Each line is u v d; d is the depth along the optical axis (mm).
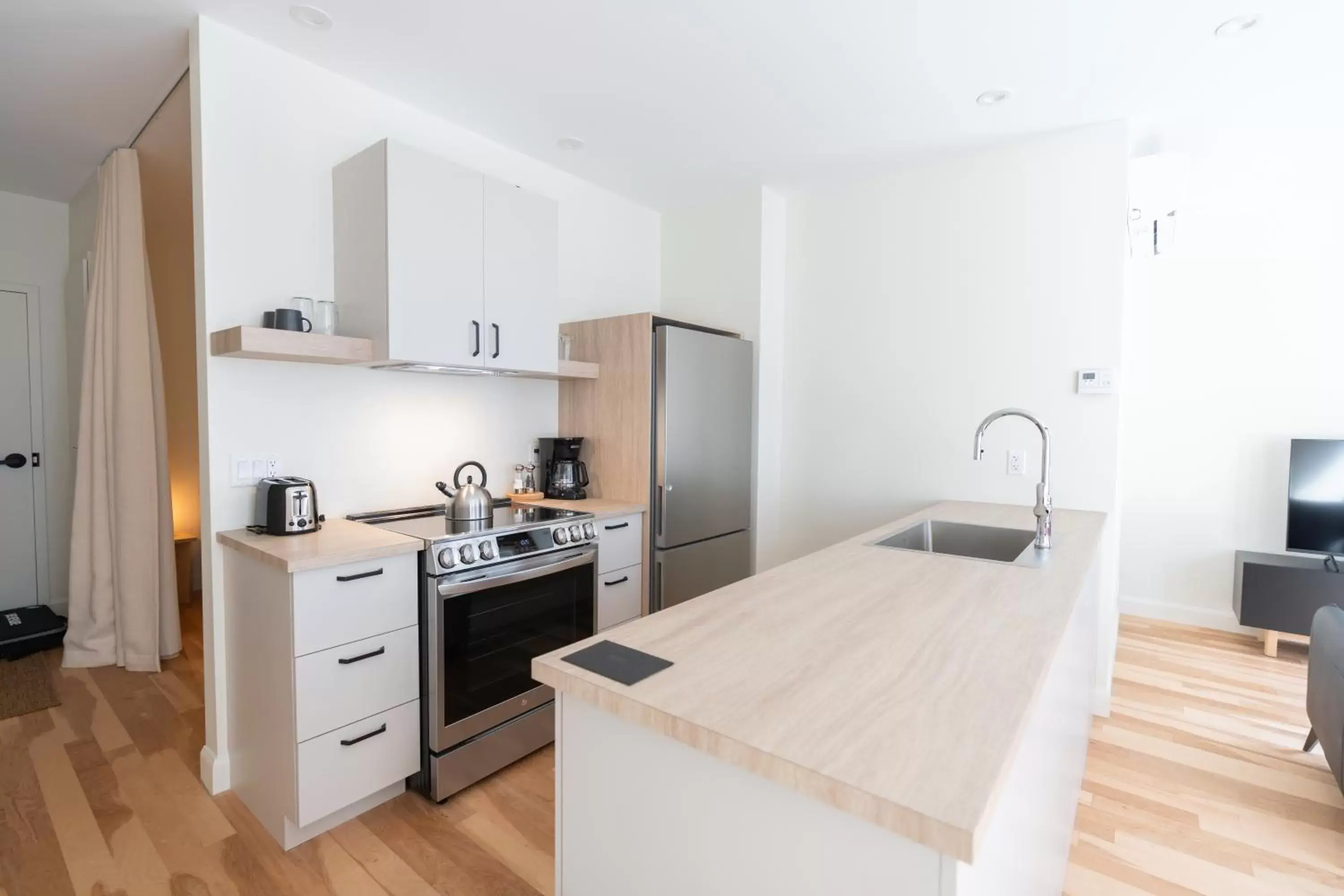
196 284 2094
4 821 1939
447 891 1688
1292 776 2232
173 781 2152
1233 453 3715
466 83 2434
